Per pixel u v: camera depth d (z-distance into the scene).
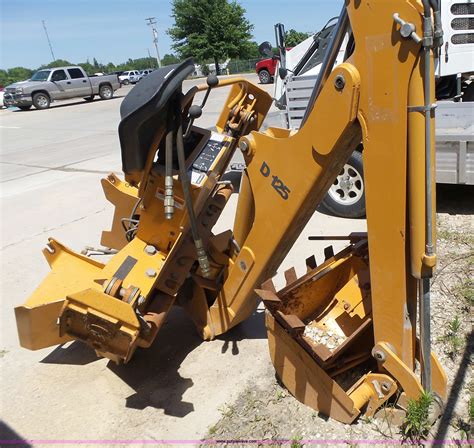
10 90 21.98
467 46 5.56
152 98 2.24
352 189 5.13
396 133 1.83
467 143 4.48
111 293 2.47
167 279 2.79
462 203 5.34
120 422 2.64
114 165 8.92
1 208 6.75
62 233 5.59
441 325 3.13
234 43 50.97
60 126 15.66
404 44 1.71
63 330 2.52
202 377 2.92
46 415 2.75
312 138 2.10
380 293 2.13
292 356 2.49
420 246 1.92
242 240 2.89
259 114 2.86
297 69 6.13
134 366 3.08
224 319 3.03
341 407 2.36
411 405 2.19
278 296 2.52
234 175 7.35
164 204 2.52
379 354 2.23
